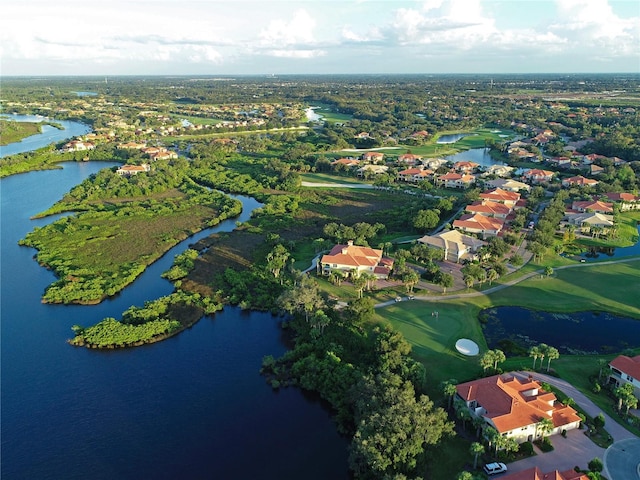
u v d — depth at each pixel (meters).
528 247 177.00
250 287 160.25
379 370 107.25
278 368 119.12
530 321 137.12
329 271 164.00
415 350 121.06
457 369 113.69
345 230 188.50
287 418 104.00
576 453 88.25
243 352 126.81
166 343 130.50
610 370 107.75
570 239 197.25
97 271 169.62
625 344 126.00
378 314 138.50
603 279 161.12
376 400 92.19
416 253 172.00
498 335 129.88
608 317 139.62
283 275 164.38
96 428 100.75
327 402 107.94
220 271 171.88
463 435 93.25
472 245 180.62
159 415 104.50
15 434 99.00
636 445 90.00
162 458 93.44
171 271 168.62
